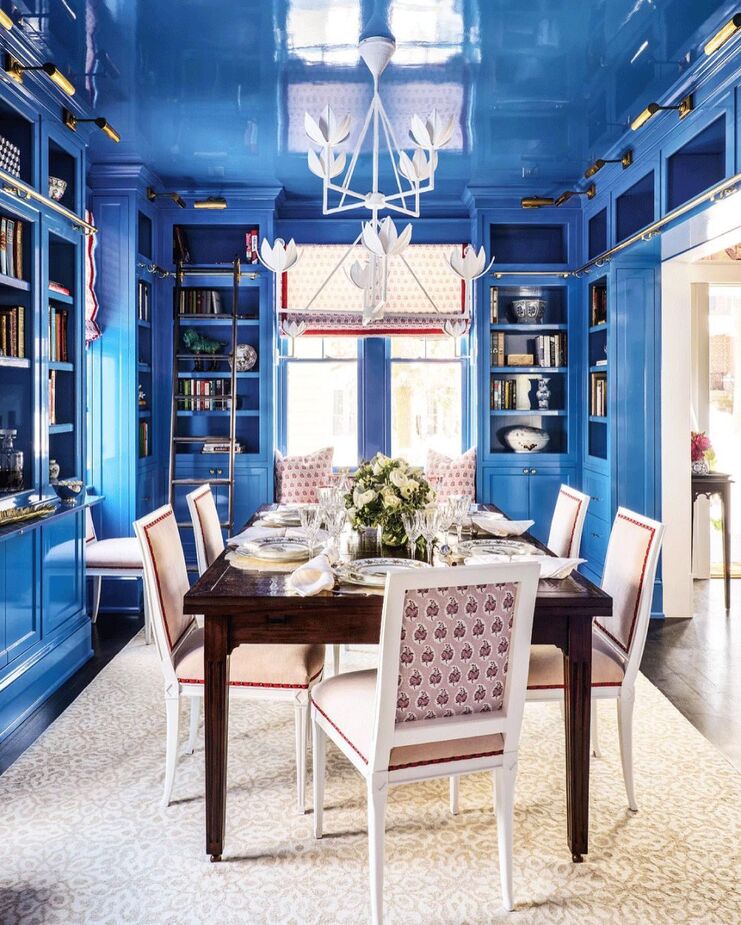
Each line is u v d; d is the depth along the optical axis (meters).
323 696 2.32
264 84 3.75
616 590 2.74
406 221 5.98
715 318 6.77
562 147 4.66
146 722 3.25
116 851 2.29
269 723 3.28
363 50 3.30
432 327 5.86
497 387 5.83
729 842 2.36
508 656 2.06
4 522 3.15
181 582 2.82
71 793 2.64
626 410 4.88
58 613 3.79
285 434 6.09
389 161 4.98
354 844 2.34
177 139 4.51
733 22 2.84
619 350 4.87
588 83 3.74
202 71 3.61
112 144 4.59
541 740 3.11
